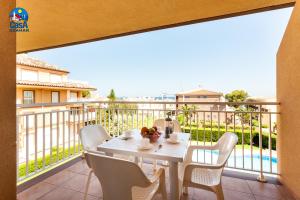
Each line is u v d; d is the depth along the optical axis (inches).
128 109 136.6
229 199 78.4
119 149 65.4
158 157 59.7
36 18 100.6
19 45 144.7
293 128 76.8
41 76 434.6
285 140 86.3
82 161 120.9
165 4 88.8
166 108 132.0
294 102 75.6
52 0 83.7
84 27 114.7
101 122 143.5
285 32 86.6
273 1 85.4
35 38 130.3
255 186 88.4
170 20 106.5
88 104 149.1
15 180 39.3
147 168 110.6
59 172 104.7
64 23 107.8
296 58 73.2
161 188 58.6
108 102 138.2
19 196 81.0
